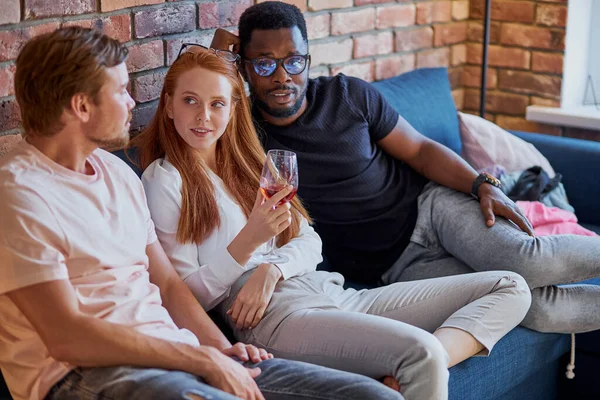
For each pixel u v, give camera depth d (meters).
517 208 2.49
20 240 1.56
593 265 2.35
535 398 2.50
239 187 2.14
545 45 3.55
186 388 1.52
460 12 3.65
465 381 2.09
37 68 1.62
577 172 3.04
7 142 2.11
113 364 1.60
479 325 2.06
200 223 2.01
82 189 1.70
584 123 3.46
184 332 1.80
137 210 1.84
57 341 1.58
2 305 1.66
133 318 1.71
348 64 3.17
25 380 1.67
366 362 1.87
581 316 2.35
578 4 3.51
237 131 2.19
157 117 2.12
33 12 2.10
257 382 1.73
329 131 2.51
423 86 3.07
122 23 2.33
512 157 3.05
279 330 1.96
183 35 2.54
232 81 2.10
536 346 2.35
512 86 3.68
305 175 2.48
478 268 2.43
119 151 2.19
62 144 1.68
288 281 2.08
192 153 2.07
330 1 3.03
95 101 1.65
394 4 3.31
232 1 2.69
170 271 1.93
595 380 2.52
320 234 2.53
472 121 3.13
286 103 2.42
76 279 1.67
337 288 2.18
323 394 1.66
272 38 2.37
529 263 2.32
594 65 3.66
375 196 2.56
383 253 2.57
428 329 2.15
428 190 2.65
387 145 2.65
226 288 1.99
